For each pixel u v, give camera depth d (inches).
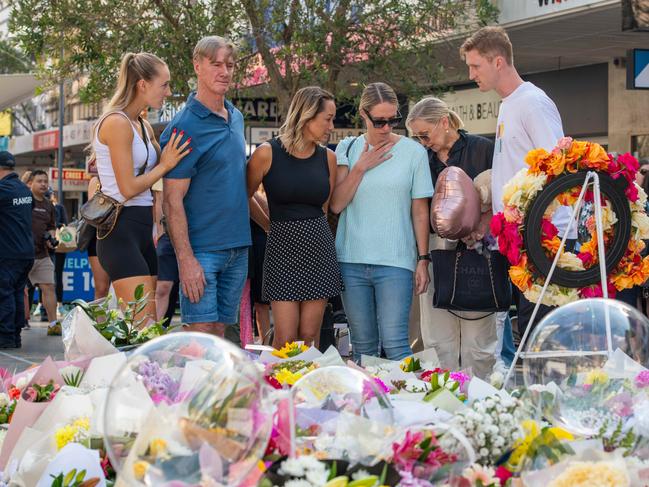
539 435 120.1
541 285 192.2
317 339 260.7
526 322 222.7
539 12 549.0
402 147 261.0
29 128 2052.2
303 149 251.3
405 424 131.6
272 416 107.6
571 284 191.6
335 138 624.1
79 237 347.9
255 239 316.8
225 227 245.6
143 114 263.3
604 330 138.6
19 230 496.7
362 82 628.4
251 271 318.3
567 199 191.5
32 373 185.8
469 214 242.5
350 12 639.1
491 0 586.2
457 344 269.6
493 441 123.6
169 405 108.3
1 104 605.9
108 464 137.0
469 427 124.0
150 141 253.9
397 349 257.3
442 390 152.9
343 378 128.2
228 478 103.3
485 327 262.8
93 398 153.3
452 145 263.0
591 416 131.0
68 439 140.9
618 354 136.7
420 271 261.3
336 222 274.7
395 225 257.8
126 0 629.6
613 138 674.2
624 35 584.1
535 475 117.3
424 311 270.5
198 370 110.0
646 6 426.0
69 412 152.9
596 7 510.9
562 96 720.3
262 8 605.6
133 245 249.4
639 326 138.6
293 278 250.2
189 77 617.0
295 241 250.4
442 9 603.2
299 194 250.2
